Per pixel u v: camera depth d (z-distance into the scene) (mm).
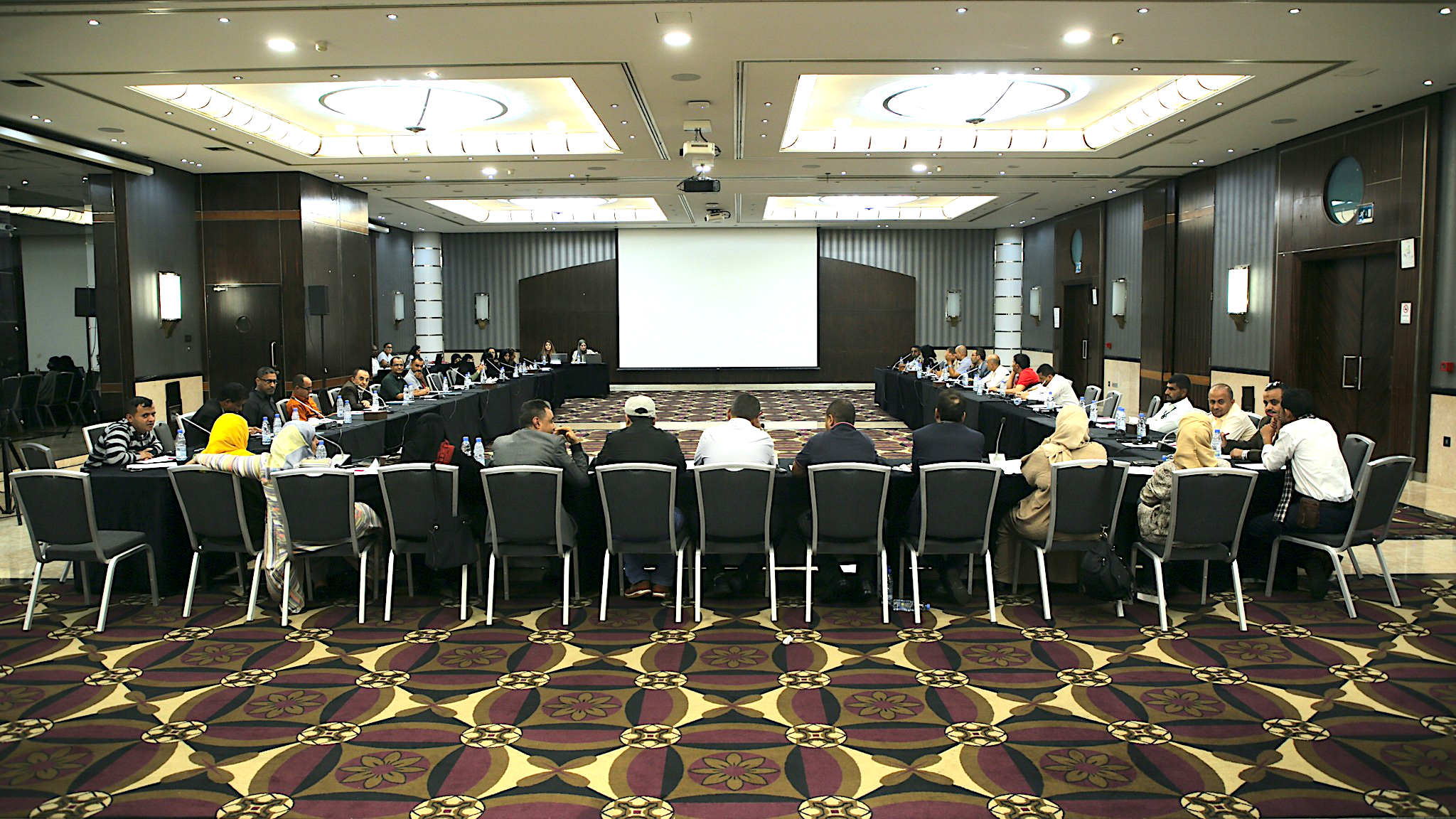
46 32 6484
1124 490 4996
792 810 2998
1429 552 6207
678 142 10875
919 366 14805
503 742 3510
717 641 4613
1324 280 10398
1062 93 9711
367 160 11719
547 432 5211
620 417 15531
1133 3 6055
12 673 4215
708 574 5410
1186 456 4793
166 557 5324
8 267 14133
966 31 6660
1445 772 3207
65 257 14953
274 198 12609
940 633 4684
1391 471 4801
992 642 4555
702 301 21219
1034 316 20359
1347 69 7625
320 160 11672
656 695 3947
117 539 4973
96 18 6207
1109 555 4824
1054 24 6520
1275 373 11039
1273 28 6582
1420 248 8648
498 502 4699
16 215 13664
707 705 3836
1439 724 3590
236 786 3174
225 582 5652
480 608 5148
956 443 5000
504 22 6414
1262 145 11016
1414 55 7234
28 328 14961
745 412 5328
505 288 21703
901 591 5230
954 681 4070
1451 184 8391
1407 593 5262
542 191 14703
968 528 4719
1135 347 15258
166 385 11422
